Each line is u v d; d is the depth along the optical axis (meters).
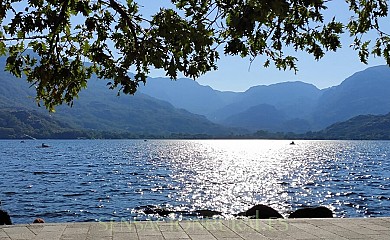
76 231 8.57
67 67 5.15
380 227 9.23
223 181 40.12
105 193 30.66
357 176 45.84
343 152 107.25
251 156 89.44
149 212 23.30
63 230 8.66
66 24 5.09
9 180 38.69
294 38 4.77
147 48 4.41
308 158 82.62
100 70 4.88
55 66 5.02
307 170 54.22
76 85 5.39
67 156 82.00
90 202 26.48
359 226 9.32
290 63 5.39
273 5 3.61
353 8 5.20
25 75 5.36
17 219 21.14
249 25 3.68
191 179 41.69
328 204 26.81
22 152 95.44
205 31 4.27
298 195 30.86
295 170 54.28
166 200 27.70
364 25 5.28
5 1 4.55
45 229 8.73
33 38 4.89
